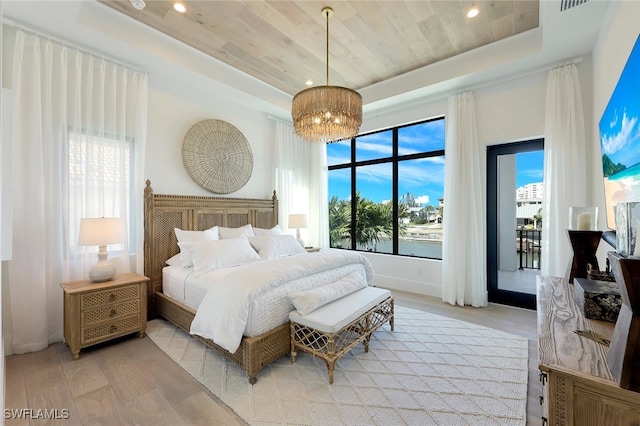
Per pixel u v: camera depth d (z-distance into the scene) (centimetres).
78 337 233
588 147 289
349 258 311
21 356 234
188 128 365
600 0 216
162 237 329
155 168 334
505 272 363
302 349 220
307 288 246
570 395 90
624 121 151
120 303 257
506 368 217
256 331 205
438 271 405
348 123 259
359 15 262
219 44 310
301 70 367
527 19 270
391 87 392
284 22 273
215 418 168
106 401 182
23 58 241
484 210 362
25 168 240
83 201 272
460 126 363
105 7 254
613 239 155
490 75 333
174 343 259
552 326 121
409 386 196
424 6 251
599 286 137
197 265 281
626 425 82
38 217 244
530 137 329
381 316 287
